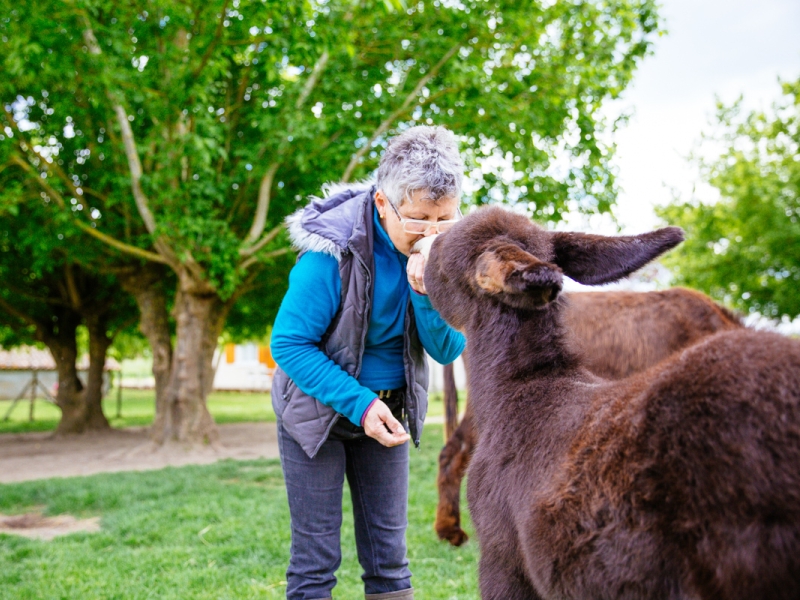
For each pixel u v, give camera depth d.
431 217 2.15
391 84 9.38
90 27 7.83
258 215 8.91
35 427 15.14
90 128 9.25
